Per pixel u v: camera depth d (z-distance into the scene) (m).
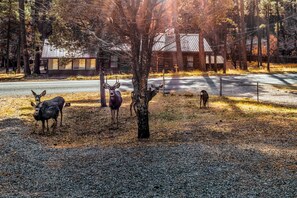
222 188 8.11
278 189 7.98
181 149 11.84
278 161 10.32
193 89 31.31
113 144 12.99
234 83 36.06
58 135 14.88
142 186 8.37
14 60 61.59
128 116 19.27
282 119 17.97
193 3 14.06
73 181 8.85
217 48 67.50
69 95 27.61
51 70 47.44
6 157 11.16
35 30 49.56
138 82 13.97
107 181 8.78
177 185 8.38
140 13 13.42
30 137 14.27
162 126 16.41
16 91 29.25
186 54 53.56
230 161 10.36
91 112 20.47
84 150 12.09
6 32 54.97
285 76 43.88
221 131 15.07
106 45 15.08
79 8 13.62
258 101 24.81
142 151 11.66
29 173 9.55
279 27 79.50
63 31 19.09
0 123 17.16
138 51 13.92
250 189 8.01
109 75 43.25
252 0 76.94
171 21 13.91
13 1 47.34
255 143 12.74
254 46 84.75
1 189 8.23
